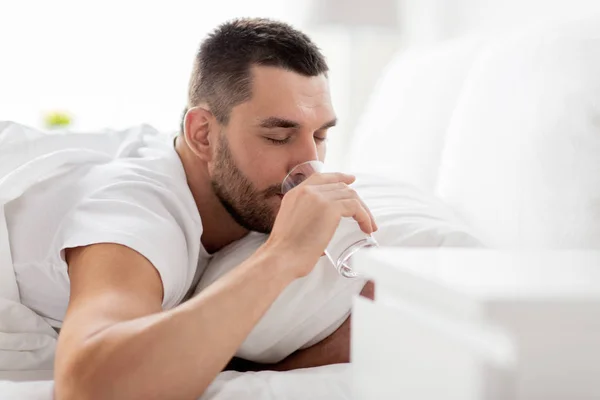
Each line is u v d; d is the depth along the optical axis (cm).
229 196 113
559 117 108
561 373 37
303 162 108
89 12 318
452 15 262
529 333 37
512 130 119
